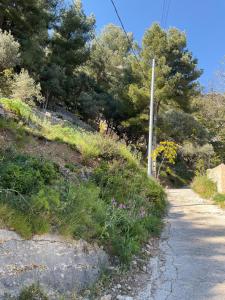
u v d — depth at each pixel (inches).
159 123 1147.3
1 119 317.4
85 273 170.7
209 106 1449.3
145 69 1097.4
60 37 1212.5
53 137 371.6
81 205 202.2
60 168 282.8
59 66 1092.5
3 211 152.5
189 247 261.6
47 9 1156.5
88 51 1273.4
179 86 1096.8
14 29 932.0
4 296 129.6
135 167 428.1
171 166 1277.1
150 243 265.0
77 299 154.6
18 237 150.3
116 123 1216.2
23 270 142.5
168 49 1095.0
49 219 173.2
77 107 1156.5
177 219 370.6
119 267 196.7
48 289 147.2
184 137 1234.0
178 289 182.7
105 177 313.1
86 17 1266.0
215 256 240.7
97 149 382.3
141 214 284.0
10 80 627.2
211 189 596.1
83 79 1209.4
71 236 174.7
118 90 1286.9
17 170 194.2
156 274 203.6
